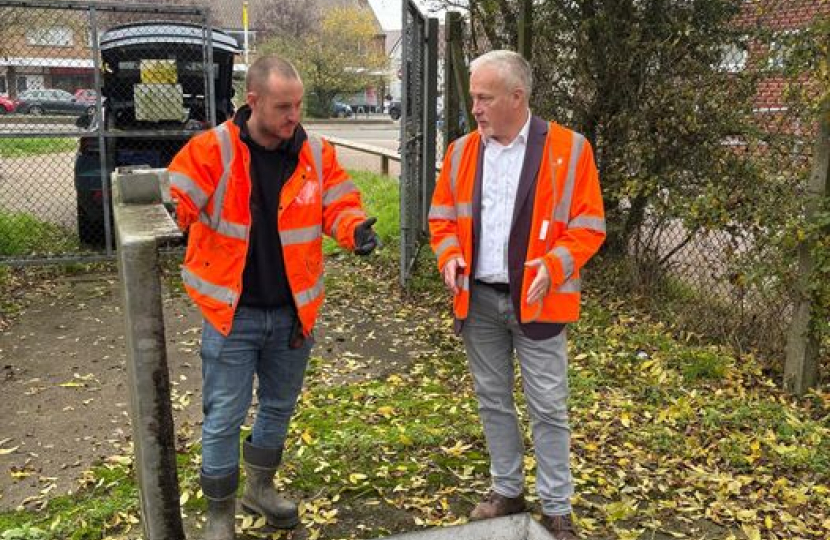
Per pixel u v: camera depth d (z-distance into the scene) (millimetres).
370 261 8477
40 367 5480
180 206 2721
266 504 3408
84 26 8242
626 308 6586
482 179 3141
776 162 5332
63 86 8250
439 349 5848
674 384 5074
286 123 2797
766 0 5367
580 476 3893
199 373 5363
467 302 3201
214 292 2871
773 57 5227
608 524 3504
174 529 2293
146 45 8281
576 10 6820
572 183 3043
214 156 2805
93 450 4254
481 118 3053
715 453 4172
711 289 5953
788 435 4348
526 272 3059
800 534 3469
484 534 2693
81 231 8586
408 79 7254
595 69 6781
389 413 4629
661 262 6523
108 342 6016
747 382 5125
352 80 47656
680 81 6254
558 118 7172
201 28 8734
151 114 8086
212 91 8164
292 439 4289
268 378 3205
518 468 3438
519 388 5066
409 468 3996
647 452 4176
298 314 3008
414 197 7789
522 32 6805
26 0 7480
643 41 6492
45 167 13531
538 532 2666
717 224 5535
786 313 5324
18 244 8531
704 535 3459
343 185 3115
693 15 6129
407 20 6797
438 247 3252
